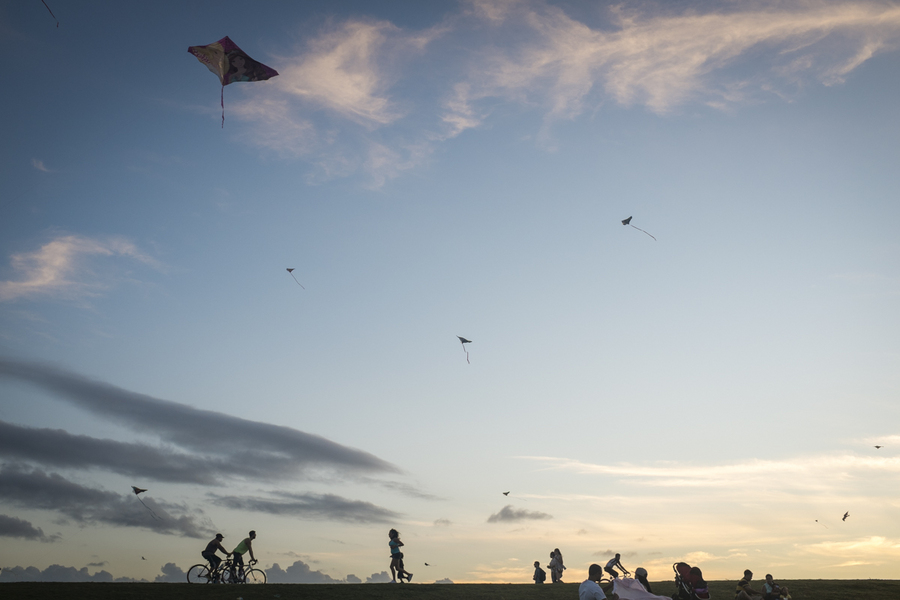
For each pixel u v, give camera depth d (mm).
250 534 25969
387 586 26219
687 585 19812
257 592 23750
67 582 24078
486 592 25688
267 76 20375
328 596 23828
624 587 18797
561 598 24531
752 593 22406
